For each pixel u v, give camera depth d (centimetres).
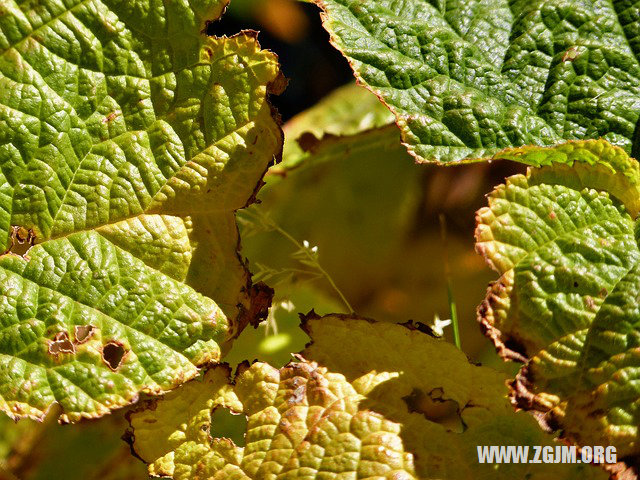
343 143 75
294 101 83
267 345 68
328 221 74
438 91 61
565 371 55
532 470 57
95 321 58
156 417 59
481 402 58
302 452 57
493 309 56
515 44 62
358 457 57
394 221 74
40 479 64
